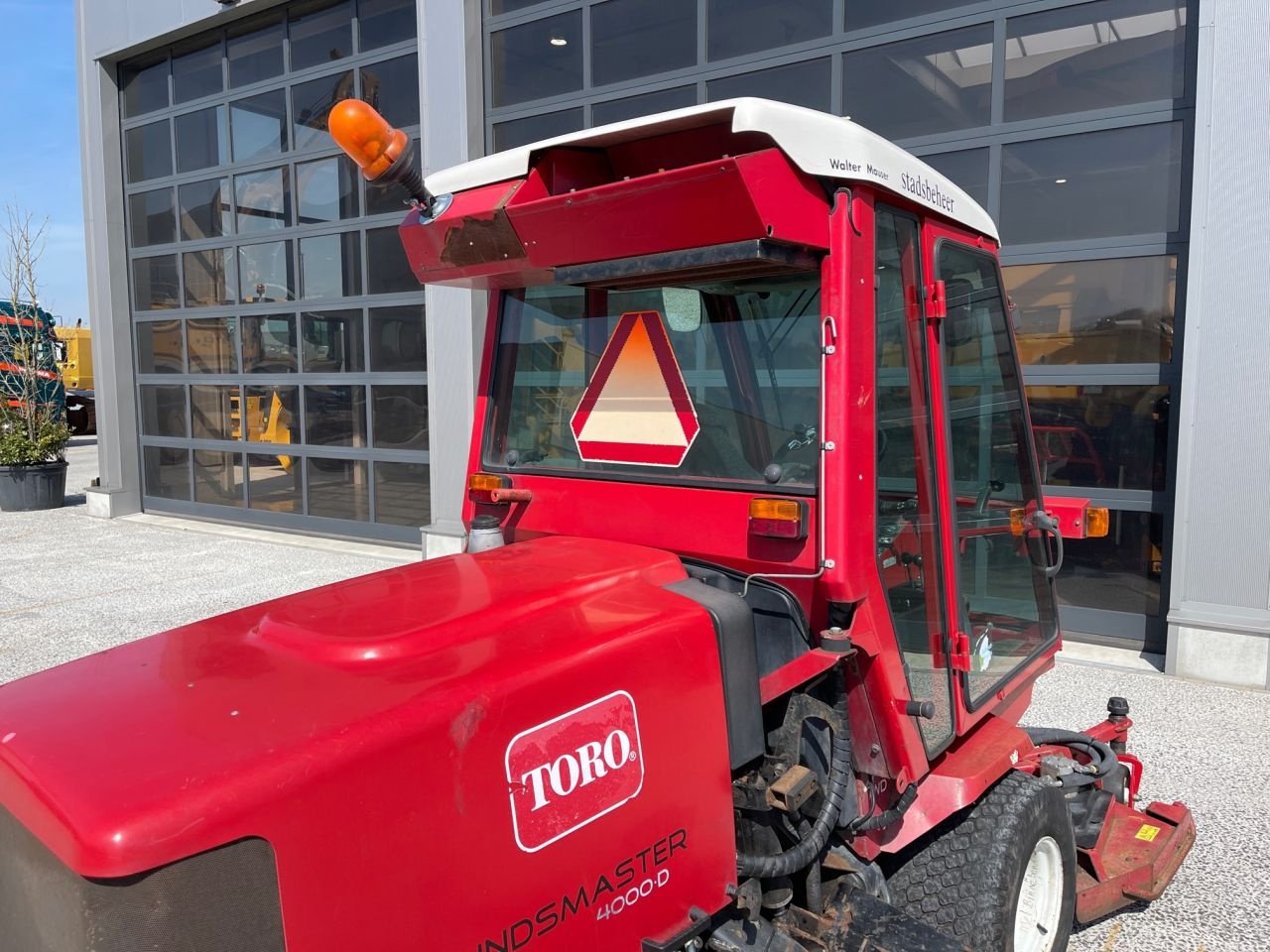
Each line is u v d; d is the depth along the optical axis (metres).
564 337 2.52
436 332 8.05
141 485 11.96
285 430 10.29
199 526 10.93
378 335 9.30
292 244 9.88
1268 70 4.85
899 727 2.16
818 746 2.11
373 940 1.30
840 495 1.96
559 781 1.53
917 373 2.35
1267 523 5.05
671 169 2.31
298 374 10.04
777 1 6.63
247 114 10.19
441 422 8.14
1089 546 5.95
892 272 2.23
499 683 1.48
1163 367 5.63
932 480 2.39
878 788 2.28
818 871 2.14
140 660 1.62
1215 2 4.96
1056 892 2.65
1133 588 5.83
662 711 1.72
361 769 1.29
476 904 1.41
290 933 1.22
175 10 10.15
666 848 1.72
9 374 12.35
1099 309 5.81
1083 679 5.30
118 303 11.52
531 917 1.49
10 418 12.26
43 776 1.23
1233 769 4.15
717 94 6.94
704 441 2.23
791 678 2.00
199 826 1.15
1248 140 4.93
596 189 1.97
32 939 1.31
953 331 2.57
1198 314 5.12
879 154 2.09
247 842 1.20
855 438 2.00
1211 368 5.11
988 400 2.81
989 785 2.47
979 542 2.74
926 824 2.29
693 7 6.96
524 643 1.62
